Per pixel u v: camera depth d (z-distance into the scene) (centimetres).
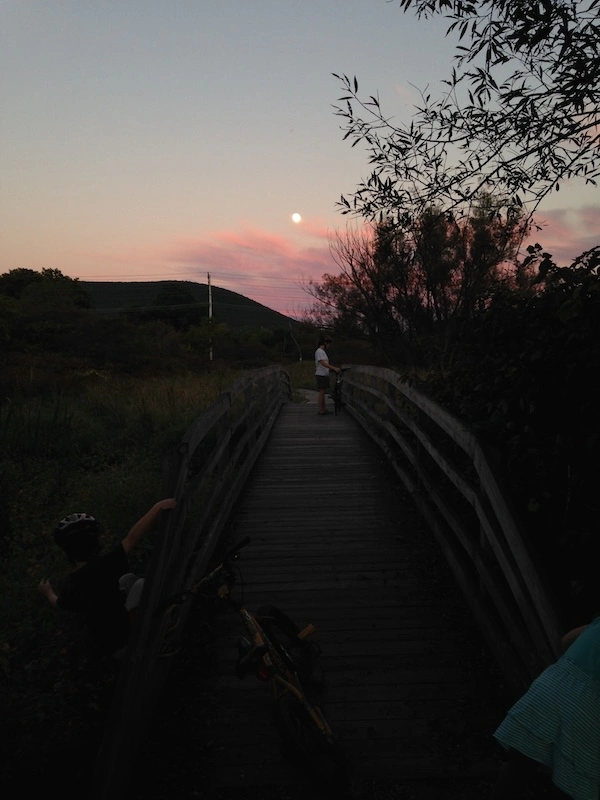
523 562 315
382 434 966
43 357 2648
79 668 390
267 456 962
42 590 353
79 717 344
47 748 305
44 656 405
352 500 731
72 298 5681
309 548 586
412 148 419
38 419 948
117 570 329
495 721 336
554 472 373
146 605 305
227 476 641
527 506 379
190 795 289
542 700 214
